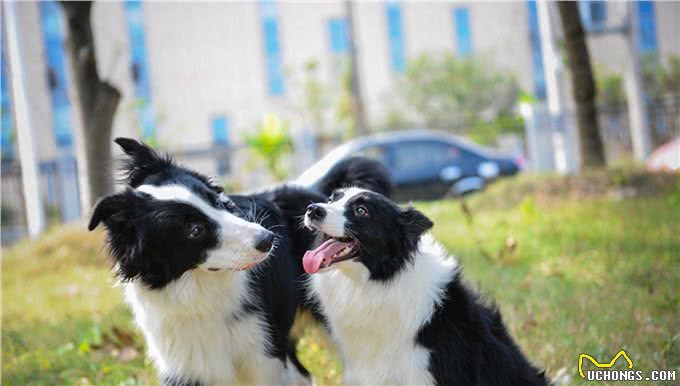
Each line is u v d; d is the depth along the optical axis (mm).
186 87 10648
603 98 8266
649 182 4254
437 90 10578
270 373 1959
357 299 1928
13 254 4266
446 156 6082
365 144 6082
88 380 2311
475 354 1924
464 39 11352
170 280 1855
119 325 2674
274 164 6363
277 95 10914
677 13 9477
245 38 10812
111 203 1825
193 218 1832
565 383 2059
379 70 11250
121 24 10070
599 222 3426
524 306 2510
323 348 2307
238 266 1828
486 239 3434
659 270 2688
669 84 8297
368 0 11164
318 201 2166
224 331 1907
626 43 6504
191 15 10602
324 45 11008
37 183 5734
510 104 10656
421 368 1905
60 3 3818
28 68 9422
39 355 2510
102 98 3855
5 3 5645
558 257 2945
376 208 1913
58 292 3281
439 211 4469
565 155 6426
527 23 11250
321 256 1878
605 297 2514
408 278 1918
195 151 7789
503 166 6043
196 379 1920
